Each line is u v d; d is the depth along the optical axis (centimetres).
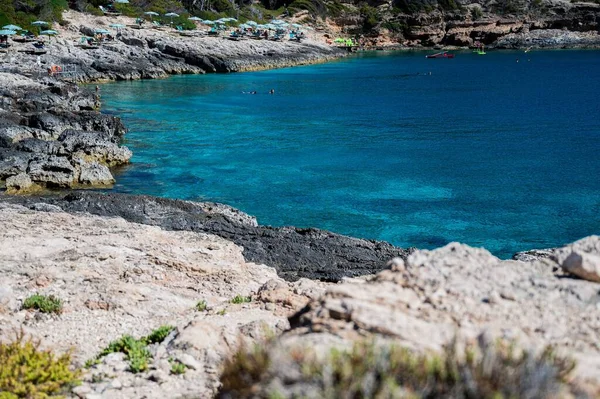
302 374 580
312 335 707
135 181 4222
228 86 9325
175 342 1066
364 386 544
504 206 3784
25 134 4875
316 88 9319
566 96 8481
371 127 6291
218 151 5125
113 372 986
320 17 16525
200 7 14262
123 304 1452
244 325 1215
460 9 16650
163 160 4800
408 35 16425
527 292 800
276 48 12725
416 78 10706
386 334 692
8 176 4012
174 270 1856
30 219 2455
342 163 4800
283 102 7869
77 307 1425
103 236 2195
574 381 592
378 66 12712
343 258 2564
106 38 11062
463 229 3406
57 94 6631
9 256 1828
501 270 852
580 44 15712
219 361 1009
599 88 9231
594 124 6419
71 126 5259
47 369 891
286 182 4269
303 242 2717
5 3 10888
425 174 4497
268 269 2159
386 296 773
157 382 944
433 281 812
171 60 10781
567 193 4038
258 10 15675
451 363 573
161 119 6500
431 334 687
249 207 3753
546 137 5816
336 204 3812
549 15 16488
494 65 12812
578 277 839
